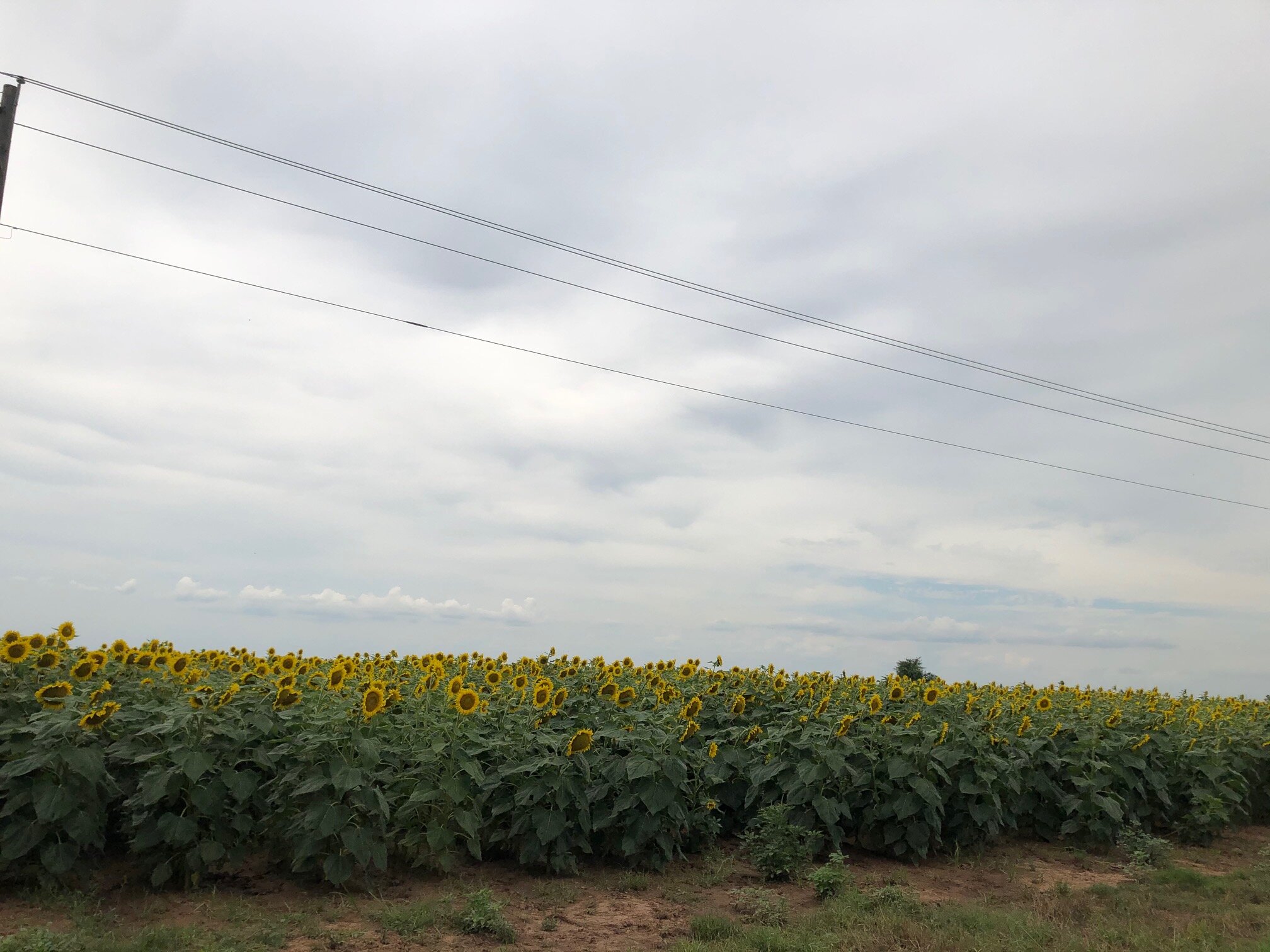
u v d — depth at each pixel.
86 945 6.64
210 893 8.14
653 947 7.69
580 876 9.63
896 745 10.69
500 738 9.48
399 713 9.88
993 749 11.71
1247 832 14.55
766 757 11.31
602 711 10.90
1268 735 15.66
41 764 7.29
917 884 10.03
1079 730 13.00
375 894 8.53
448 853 9.15
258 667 10.12
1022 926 8.19
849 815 10.41
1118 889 9.97
